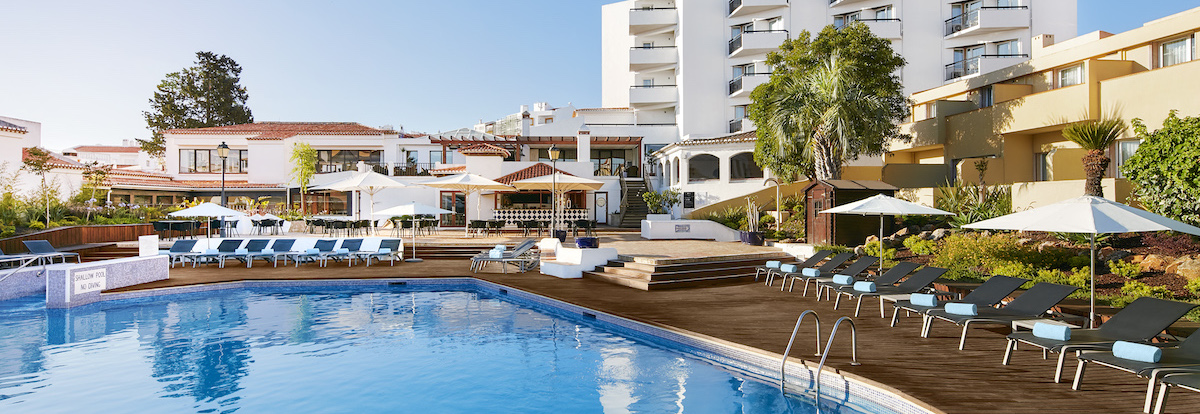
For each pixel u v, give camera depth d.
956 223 16.73
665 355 8.73
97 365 8.15
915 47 39.12
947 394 6.03
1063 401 5.81
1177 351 5.91
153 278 15.02
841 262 13.05
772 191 28.00
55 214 22.42
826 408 6.53
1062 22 36.28
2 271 13.48
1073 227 7.04
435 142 37.53
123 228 23.62
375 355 8.72
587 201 34.56
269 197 39.88
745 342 8.41
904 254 15.85
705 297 12.71
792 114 23.23
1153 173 12.45
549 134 41.22
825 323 9.77
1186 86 17.33
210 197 41.47
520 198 34.00
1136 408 5.61
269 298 13.87
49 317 11.48
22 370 7.90
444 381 7.52
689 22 43.97
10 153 28.55
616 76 50.25
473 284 16.03
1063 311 8.73
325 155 40.81
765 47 41.12
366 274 16.55
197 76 63.12
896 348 8.02
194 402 6.72
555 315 11.81
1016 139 23.92
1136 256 11.55
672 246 21.23
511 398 6.90
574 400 6.83
